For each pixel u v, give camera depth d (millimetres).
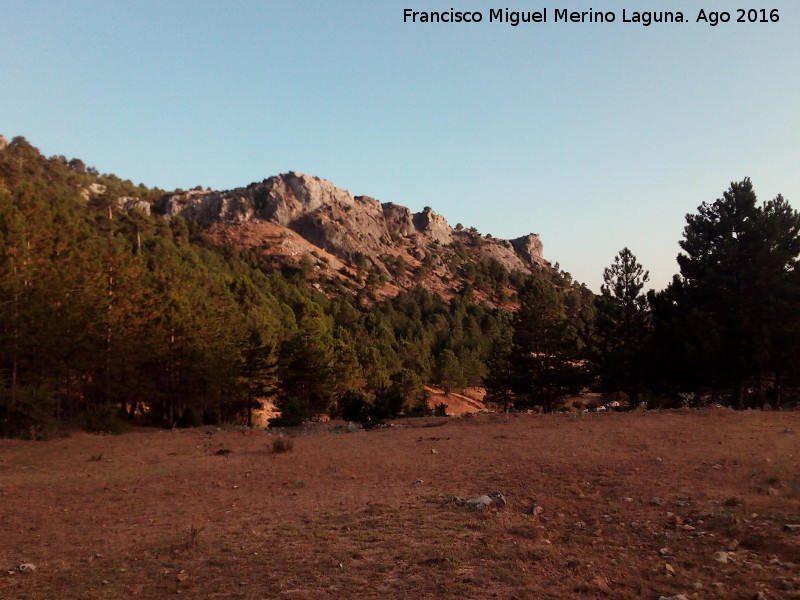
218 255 151875
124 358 35938
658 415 22797
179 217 189000
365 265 194750
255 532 8820
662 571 6520
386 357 86875
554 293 48688
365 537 8297
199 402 47344
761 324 29453
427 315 156750
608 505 9617
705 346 29219
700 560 6840
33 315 26922
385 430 27109
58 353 29344
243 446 22297
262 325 61094
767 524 7926
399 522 9039
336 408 56656
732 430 17328
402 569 6895
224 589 6445
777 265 30359
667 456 13469
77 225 39750
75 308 30766
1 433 24500
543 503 9906
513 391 46125
